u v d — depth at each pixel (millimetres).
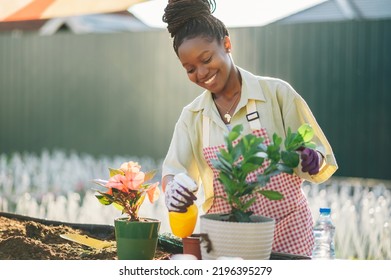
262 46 10812
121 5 8117
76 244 2910
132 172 2496
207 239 2213
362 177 9969
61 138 13086
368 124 10008
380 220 6508
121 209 2547
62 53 13062
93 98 12836
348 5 9055
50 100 13164
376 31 9977
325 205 7387
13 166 11188
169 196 2303
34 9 8281
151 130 12367
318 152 2592
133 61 12492
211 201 2840
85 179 10578
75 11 8180
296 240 2771
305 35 10484
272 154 2205
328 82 10289
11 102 13406
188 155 2834
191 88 12055
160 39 12266
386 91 9922
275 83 2754
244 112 2754
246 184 2213
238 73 2758
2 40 13422
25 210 8211
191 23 2531
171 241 2855
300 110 2727
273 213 2762
